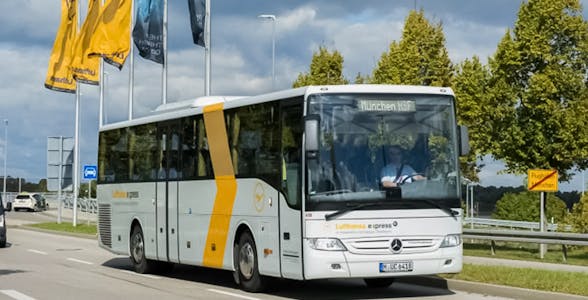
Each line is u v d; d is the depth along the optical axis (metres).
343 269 12.65
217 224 15.72
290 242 13.21
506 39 24.72
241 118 15.01
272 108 14.00
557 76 23.95
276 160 13.75
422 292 14.55
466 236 23.20
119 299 13.61
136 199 19.34
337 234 12.66
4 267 20.30
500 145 24.77
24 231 41.12
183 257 17.11
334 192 12.73
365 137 13.02
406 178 13.03
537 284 13.60
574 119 23.72
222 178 15.56
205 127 16.28
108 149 21.23
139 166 19.25
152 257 18.45
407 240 12.89
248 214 14.61
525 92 24.30
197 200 16.53
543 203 21.62
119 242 20.30
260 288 14.55
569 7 24.19
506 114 24.61
